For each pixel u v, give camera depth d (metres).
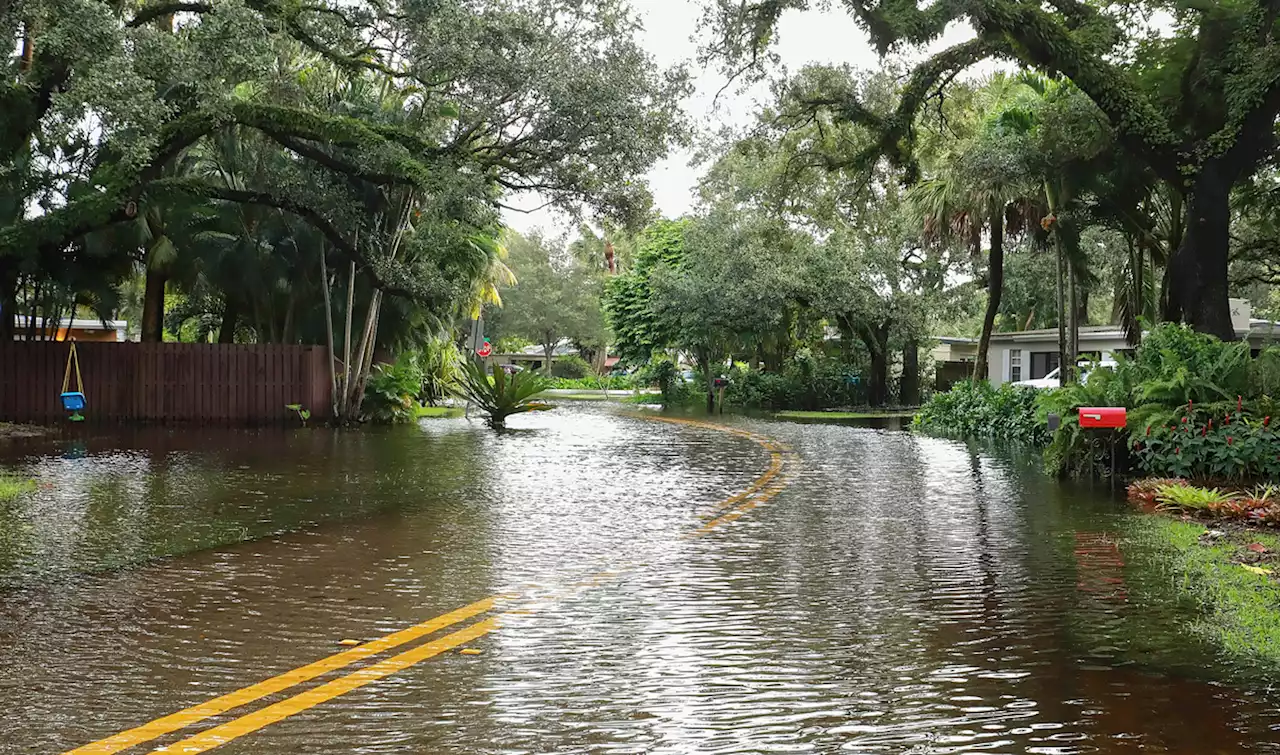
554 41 22.56
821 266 39.56
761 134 22.02
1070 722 4.46
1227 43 16.77
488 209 23.44
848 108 20.59
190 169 27.45
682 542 9.23
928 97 22.67
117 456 17.09
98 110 16.23
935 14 16.53
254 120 21.89
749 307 40.03
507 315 82.88
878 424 30.09
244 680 5.03
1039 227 26.97
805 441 22.72
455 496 12.44
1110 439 14.43
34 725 4.36
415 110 25.72
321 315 29.66
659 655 5.53
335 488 13.05
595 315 85.94
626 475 15.17
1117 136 17.50
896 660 5.44
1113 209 23.31
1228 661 5.43
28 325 28.64
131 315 48.69
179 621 6.21
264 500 11.81
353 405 28.00
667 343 48.19
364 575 7.64
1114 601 6.86
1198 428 13.42
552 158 23.81
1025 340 34.66
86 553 8.43
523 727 4.37
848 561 8.33
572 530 9.87
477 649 5.62
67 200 24.52
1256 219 27.48
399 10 21.03
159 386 27.33
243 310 30.73
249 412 27.83
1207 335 14.88
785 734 4.29
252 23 17.03
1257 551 8.70
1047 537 9.54
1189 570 7.91
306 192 24.23
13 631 5.94
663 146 24.03
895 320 40.50
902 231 38.41
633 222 25.39
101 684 4.95
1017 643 5.78
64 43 15.79
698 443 21.97
